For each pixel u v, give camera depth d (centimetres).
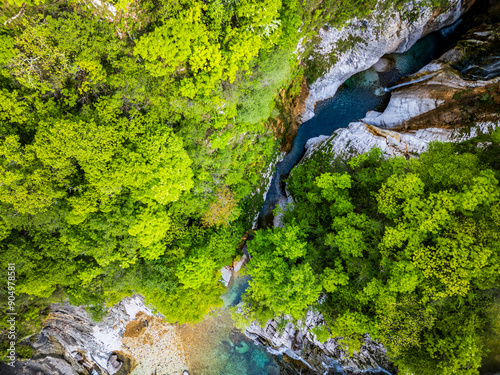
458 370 1414
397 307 1523
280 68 1766
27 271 1647
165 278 1836
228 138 1827
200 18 1434
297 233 1859
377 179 1747
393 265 1502
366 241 1700
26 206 1393
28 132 1404
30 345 2275
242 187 2173
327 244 1791
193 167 1831
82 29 1288
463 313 1454
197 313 1941
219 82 1596
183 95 1498
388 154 2189
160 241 1817
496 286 1370
